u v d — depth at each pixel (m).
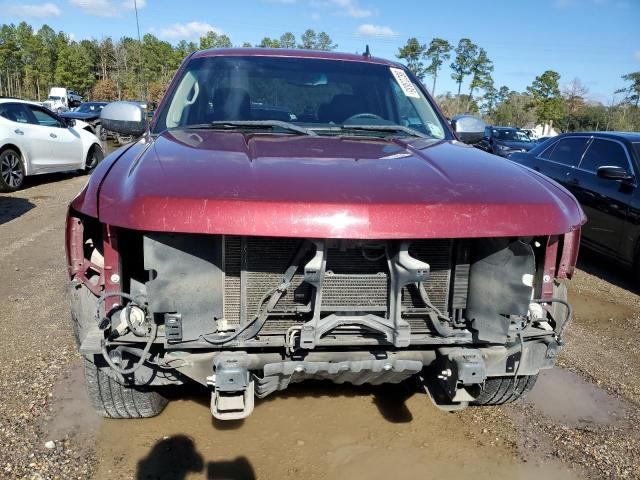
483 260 2.43
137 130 3.51
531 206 2.29
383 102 3.62
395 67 3.94
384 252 2.32
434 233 2.15
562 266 2.62
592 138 7.33
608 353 4.41
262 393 2.48
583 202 6.96
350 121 3.44
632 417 3.40
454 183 2.36
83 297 2.46
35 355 3.81
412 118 3.59
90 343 2.23
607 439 3.14
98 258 2.43
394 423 3.18
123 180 2.32
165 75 81.12
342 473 2.74
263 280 2.33
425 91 3.87
